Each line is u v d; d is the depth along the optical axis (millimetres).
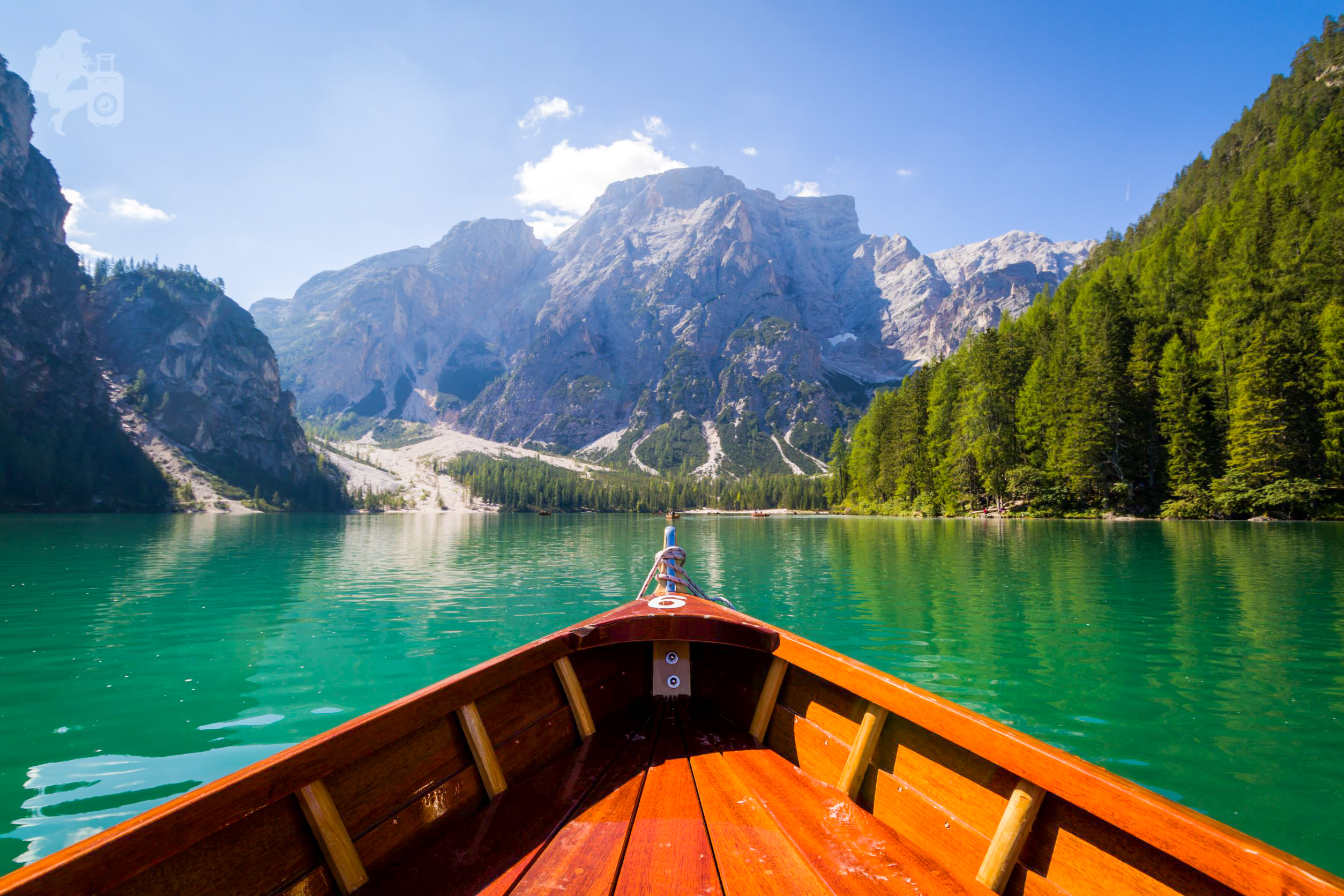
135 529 62406
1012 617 15594
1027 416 72625
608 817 4070
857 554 33062
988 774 3432
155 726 8828
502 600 19828
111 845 2174
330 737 3158
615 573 27750
